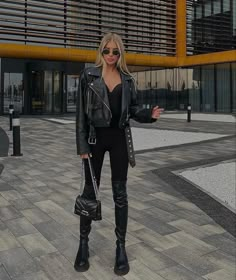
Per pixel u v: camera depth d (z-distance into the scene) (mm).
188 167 7133
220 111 30172
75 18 22141
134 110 2908
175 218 4160
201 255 3189
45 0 20500
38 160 7992
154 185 5723
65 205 4629
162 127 16750
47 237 3570
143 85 36469
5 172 6648
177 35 27625
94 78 2760
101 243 3416
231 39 29781
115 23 23594
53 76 27094
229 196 5188
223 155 8742
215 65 30078
